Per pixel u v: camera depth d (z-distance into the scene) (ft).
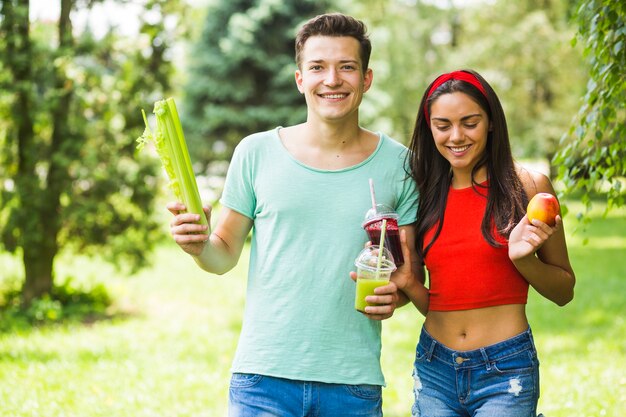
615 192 13.60
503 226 9.60
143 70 31.17
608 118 13.29
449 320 9.82
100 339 26.55
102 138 30.96
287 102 61.41
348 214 9.72
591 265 44.98
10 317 28.73
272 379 9.64
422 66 86.79
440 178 10.18
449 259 9.82
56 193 30.37
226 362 23.61
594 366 21.48
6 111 29.86
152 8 30.89
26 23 29.32
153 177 31.65
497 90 78.18
